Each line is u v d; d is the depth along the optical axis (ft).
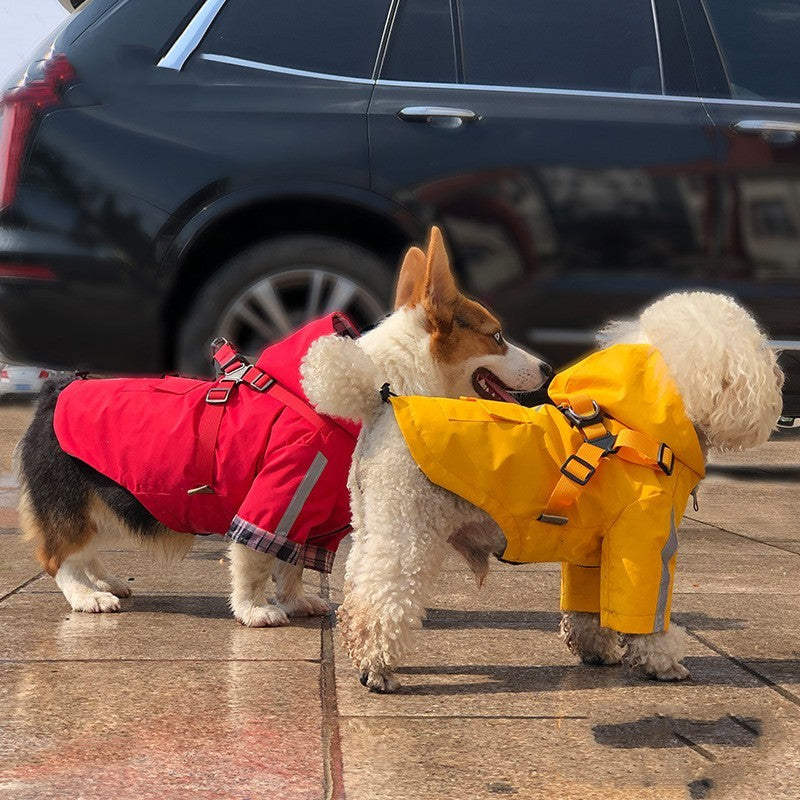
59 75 8.30
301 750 4.63
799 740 4.80
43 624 6.14
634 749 4.71
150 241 8.22
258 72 8.50
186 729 4.80
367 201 8.42
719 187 8.78
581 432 5.34
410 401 5.32
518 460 5.27
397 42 8.63
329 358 5.32
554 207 8.61
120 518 6.40
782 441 14.48
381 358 6.19
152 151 8.25
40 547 6.49
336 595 6.91
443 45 8.67
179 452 6.17
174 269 8.26
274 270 8.56
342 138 8.43
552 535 5.36
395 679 5.27
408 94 8.55
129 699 5.08
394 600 5.20
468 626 6.18
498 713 5.04
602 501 5.32
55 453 6.46
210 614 6.40
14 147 8.25
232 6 8.52
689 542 8.12
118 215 8.21
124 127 8.26
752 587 6.93
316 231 8.62
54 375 6.81
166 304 8.32
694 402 5.37
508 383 6.48
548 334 8.74
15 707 4.98
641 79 8.83
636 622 5.29
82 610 6.38
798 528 8.65
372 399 5.38
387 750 4.66
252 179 8.30
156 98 8.33
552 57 8.77
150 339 8.36
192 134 8.30
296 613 6.43
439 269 6.28
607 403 5.39
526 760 4.60
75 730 4.77
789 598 6.70
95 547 6.56
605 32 8.84
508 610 6.46
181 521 6.31
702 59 8.91
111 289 8.25
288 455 5.98
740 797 4.35
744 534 8.41
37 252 8.21
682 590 6.85
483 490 5.23
